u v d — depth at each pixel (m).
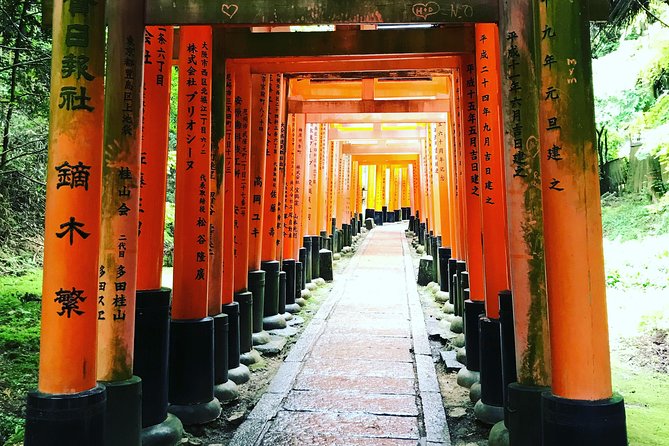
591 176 2.76
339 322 8.16
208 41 4.84
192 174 4.74
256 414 4.68
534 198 3.63
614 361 5.89
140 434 3.63
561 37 2.80
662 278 8.78
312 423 4.50
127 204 3.64
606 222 12.53
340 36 5.34
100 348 3.54
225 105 5.55
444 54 5.36
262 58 5.57
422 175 18.59
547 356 3.61
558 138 2.79
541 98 2.88
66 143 2.91
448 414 4.74
